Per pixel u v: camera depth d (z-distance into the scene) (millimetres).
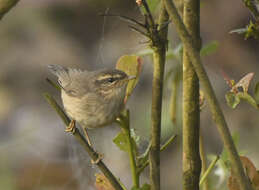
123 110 6984
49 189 11648
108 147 11211
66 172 11625
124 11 14461
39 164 12016
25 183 11547
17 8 15555
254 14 4363
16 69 15016
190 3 4281
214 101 3650
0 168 12031
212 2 14367
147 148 4797
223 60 13562
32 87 14789
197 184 4422
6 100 14531
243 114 12578
